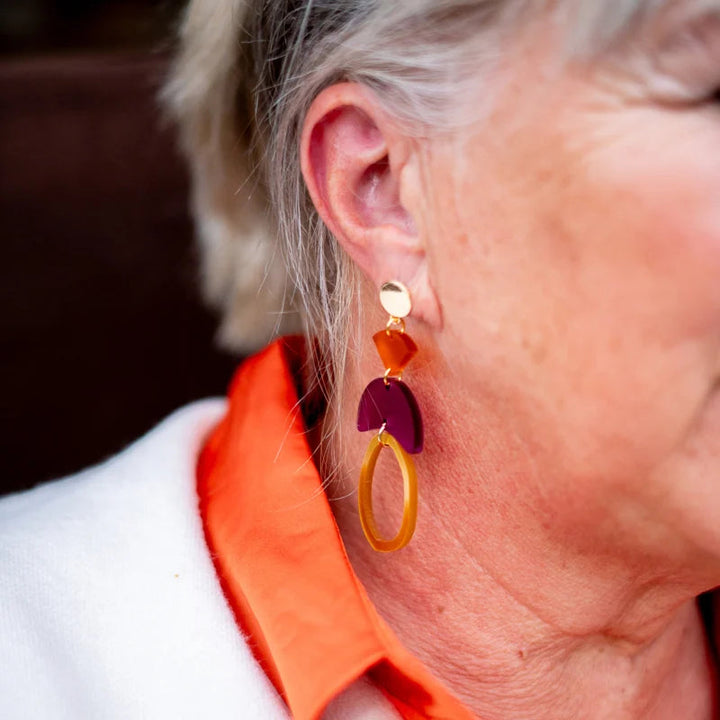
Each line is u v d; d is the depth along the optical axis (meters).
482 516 0.40
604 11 0.34
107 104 0.67
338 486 0.43
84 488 0.45
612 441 0.37
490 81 0.36
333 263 0.42
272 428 0.43
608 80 0.35
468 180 0.37
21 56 0.73
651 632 0.43
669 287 0.35
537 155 0.36
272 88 0.42
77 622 0.40
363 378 0.42
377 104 0.38
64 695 0.39
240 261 0.49
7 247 0.67
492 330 0.37
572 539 0.39
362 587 0.40
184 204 0.69
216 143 0.47
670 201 0.35
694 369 0.36
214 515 0.43
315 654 0.39
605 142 0.35
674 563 0.39
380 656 0.39
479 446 0.39
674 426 0.36
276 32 0.41
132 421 0.71
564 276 0.36
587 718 0.44
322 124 0.39
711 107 0.34
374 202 0.39
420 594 0.42
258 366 0.46
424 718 0.41
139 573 0.41
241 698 0.39
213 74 0.45
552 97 0.35
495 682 0.42
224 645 0.40
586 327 0.36
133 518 0.43
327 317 0.42
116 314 0.69
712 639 0.48
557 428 0.37
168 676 0.40
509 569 0.41
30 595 0.41
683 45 0.34
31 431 0.69
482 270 0.37
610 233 0.35
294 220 0.42
